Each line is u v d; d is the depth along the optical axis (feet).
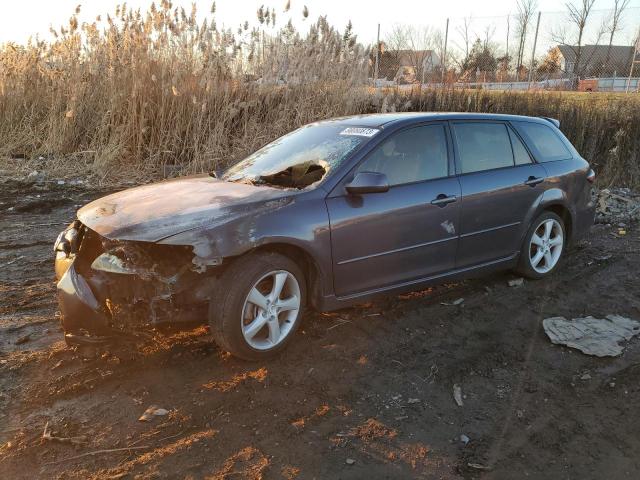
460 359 11.69
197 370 10.92
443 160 13.93
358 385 10.64
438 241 13.53
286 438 9.01
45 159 30.48
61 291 10.36
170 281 10.27
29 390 10.09
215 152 28.73
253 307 10.99
